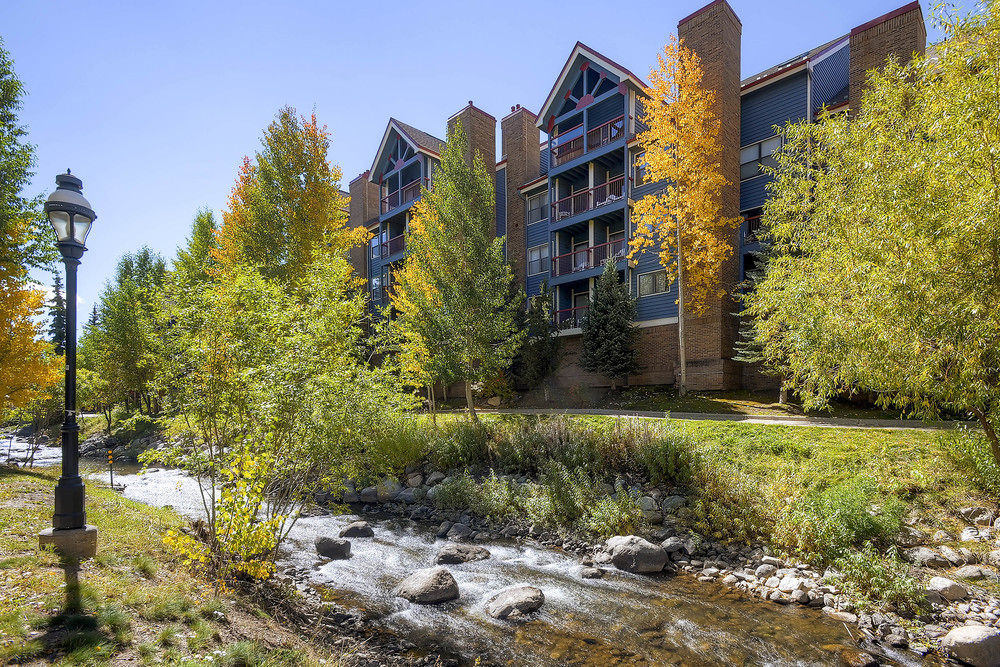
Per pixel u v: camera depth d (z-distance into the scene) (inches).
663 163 785.6
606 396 937.5
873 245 285.0
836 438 464.8
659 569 340.2
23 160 606.2
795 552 335.6
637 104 1071.0
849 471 405.1
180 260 1214.9
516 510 466.3
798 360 346.9
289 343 303.4
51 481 462.6
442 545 411.2
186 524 343.0
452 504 506.6
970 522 332.2
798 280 339.6
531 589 293.7
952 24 287.0
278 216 947.3
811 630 255.9
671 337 940.0
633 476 468.4
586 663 226.2
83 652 152.9
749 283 765.9
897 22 747.4
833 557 318.0
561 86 1182.3
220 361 296.7
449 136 799.1
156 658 159.0
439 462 593.9
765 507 374.3
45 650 154.1
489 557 376.2
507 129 1323.8
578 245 1210.0
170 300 311.3
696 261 792.9
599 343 959.0
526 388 1096.2
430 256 754.8
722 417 650.2
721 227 847.7
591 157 1098.1
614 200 1083.3
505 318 740.0
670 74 785.6
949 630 247.8
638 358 979.3
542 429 567.2
